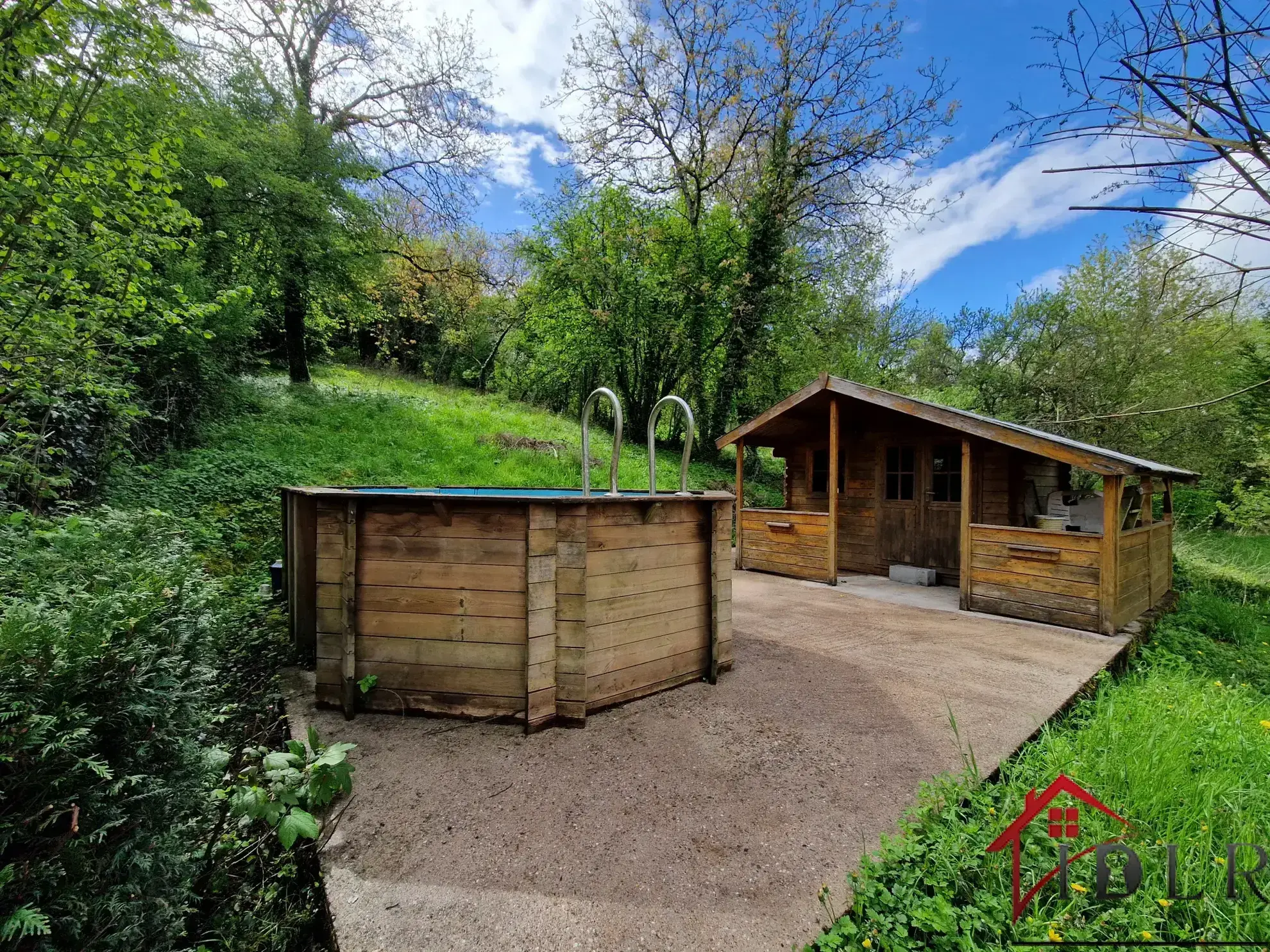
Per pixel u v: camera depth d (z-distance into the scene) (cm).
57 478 405
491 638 262
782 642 400
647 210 1460
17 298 325
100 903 114
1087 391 1156
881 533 699
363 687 267
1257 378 881
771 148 1241
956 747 241
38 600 127
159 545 222
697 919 146
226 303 570
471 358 2358
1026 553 470
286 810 170
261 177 887
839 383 602
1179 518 1028
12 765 106
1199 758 240
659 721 267
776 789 208
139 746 127
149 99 430
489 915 147
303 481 745
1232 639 488
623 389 1653
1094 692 323
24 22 265
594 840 178
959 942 142
